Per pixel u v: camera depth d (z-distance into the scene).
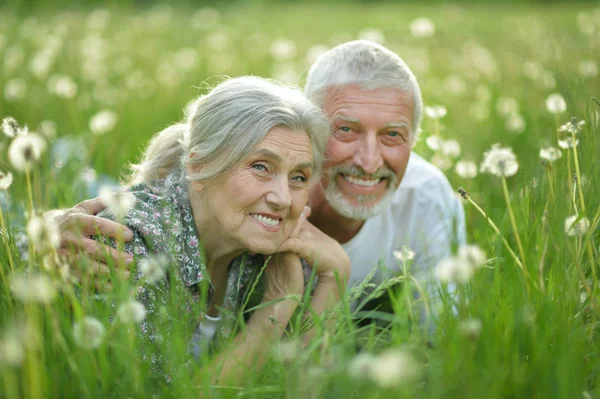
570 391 2.00
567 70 5.10
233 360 2.43
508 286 2.41
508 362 2.09
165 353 2.28
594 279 2.42
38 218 1.99
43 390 1.86
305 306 2.41
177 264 2.64
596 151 2.84
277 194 2.62
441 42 10.12
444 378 1.98
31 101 5.68
